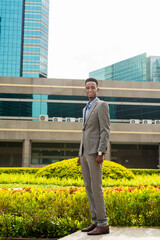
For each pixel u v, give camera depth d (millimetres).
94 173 3750
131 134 30812
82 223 3928
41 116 30312
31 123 30188
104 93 31828
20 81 31031
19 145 33250
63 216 4090
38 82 31281
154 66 130875
